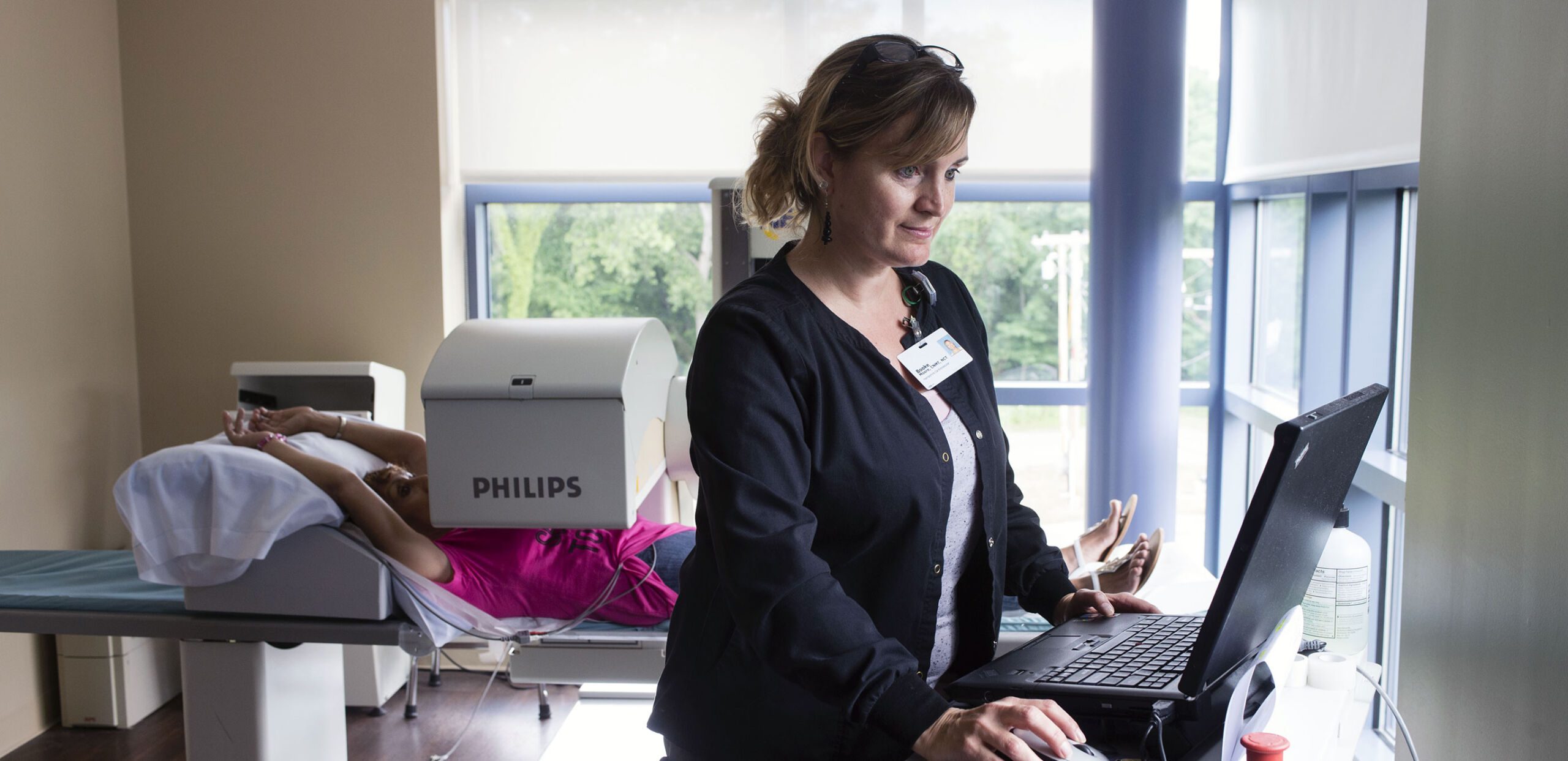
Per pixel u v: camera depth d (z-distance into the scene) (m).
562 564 2.68
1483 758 1.29
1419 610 1.50
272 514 2.43
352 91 4.05
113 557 3.11
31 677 3.72
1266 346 4.03
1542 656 1.14
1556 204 1.12
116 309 4.09
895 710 0.98
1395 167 2.62
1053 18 4.07
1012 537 1.44
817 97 1.14
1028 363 4.39
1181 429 4.30
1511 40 1.23
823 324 1.17
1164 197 3.66
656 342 2.69
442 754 3.59
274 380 3.97
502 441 2.39
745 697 1.19
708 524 1.24
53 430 3.77
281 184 4.09
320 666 2.85
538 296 4.43
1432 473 1.46
